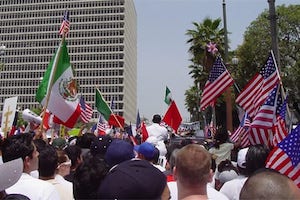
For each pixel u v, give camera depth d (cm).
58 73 898
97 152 570
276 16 1051
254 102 913
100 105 1436
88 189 346
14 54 13188
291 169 506
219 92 1076
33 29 13250
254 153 482
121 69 13200
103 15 13412
